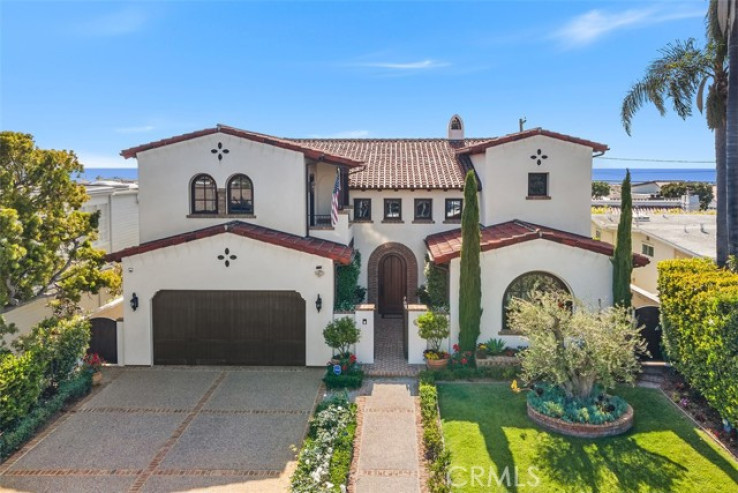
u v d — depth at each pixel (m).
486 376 18.42
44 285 18.23
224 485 12.21
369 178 25.58
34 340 15.45
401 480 12.33
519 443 13.82
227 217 21.70
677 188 68.06
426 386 16.86
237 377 18.83
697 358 14.97
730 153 18.20
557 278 19.62
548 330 15.30
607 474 12.36
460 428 14.66
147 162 21.73
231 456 13.48
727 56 20.11
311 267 19.47
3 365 13.44
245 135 21.31
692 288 15.33
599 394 15.57
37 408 15.21
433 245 22.78
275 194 21.59
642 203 52.34
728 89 18.48
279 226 21.64
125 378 18.73
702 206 66.31
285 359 19.86
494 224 23.95
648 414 15.37
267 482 12.34
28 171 17.69
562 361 14.65
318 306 19.50
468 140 30.86
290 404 16.56
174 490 12.01
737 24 18.02
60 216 18.41
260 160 21.52
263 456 13.48
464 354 18.88
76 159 18.77
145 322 19.83
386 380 18.52
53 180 17.95
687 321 15.66
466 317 18.92
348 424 14.81
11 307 18.34
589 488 11.85
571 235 22.64
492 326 19.64
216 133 21.52
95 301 25.23
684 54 21.89
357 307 19.92
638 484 11.97
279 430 14.86
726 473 12.30
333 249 20.27
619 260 18.86
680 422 14.84
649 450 13.36
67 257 20.55
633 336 15.40
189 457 13.43
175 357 20.00
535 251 19.41
